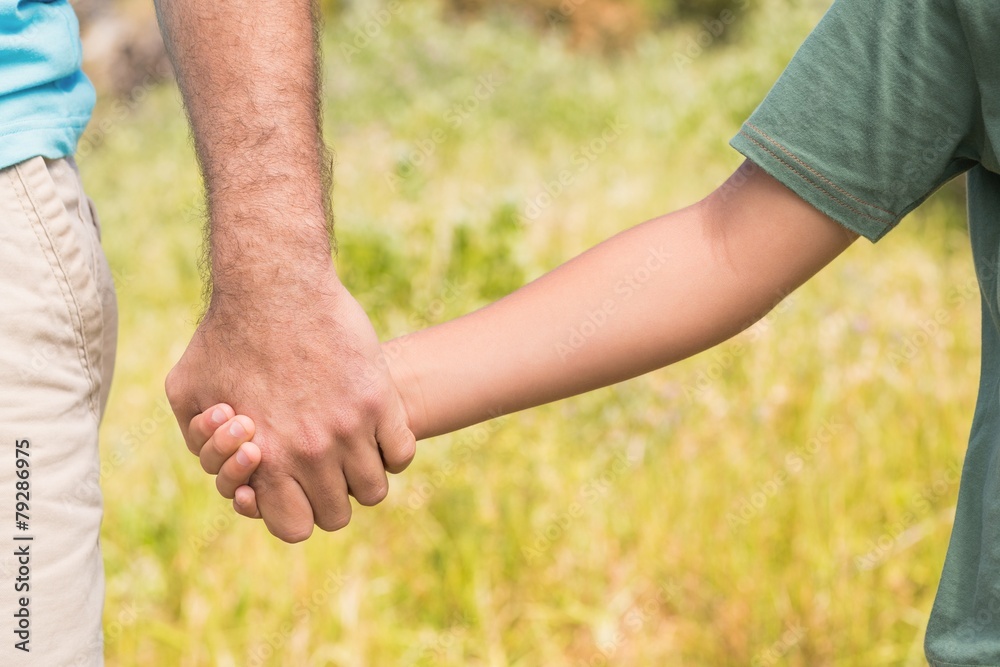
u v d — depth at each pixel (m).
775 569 2.41
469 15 8.44
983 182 1.02
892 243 3.97
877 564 2.41
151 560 2.51
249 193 1.18
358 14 7.38
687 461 2.69
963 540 1.01
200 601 2.35
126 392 3.23
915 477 2.67
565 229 4.12
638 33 8.70
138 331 3.67
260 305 1.19
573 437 2.85
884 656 2.23
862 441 2.76
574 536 2.52
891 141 0.99
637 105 6.09
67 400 1.22
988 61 0.92
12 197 1.17
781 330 3.26
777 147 1.03
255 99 1.18
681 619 2.34
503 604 2.42
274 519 1.27
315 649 2.27
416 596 2.43
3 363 1.15
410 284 3.63
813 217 1.08
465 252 3.68
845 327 3.23
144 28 7.00
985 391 1.04
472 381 1.24
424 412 1.25
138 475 2.80
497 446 2.77
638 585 2.42
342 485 1.27
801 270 1.11
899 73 0.97
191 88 1.20
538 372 1.21
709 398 2.96
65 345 1.22
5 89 1.17
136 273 4.16
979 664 0.97
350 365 1.21
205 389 1.24
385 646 2.28
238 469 1.22
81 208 1.29
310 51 1.23
